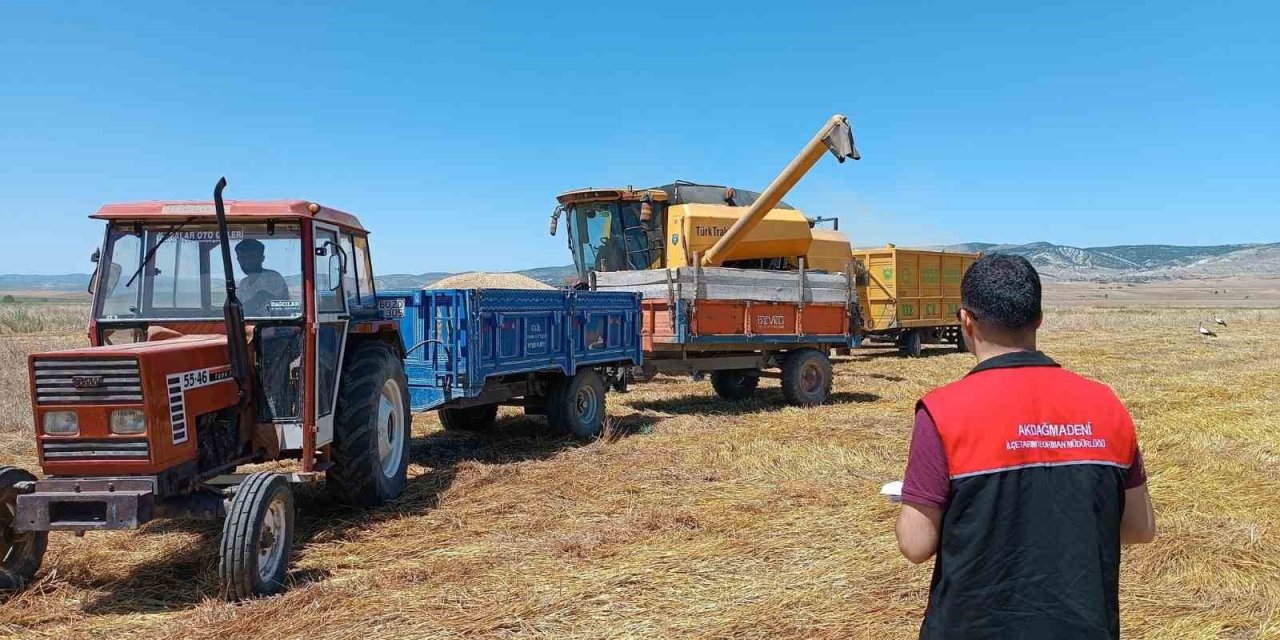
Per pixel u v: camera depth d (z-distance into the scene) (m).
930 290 21.64
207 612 4.21
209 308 5.48
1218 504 6.17
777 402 12.43
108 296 5.42
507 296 8.09
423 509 6.24
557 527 5.79
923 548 2.00
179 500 4.64
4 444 8.44
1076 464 1.90
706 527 5.72
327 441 5.64
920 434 2.03
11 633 4.06
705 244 12.16
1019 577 1.88
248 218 5.36
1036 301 2.04
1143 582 4.63
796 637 3.93
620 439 9.12
